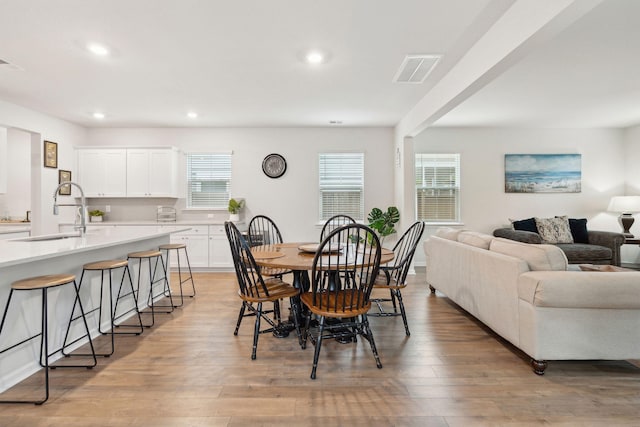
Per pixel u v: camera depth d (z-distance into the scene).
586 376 2.09
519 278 2.19
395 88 3.77
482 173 5.74
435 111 3.70
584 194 5.70
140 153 5.35
